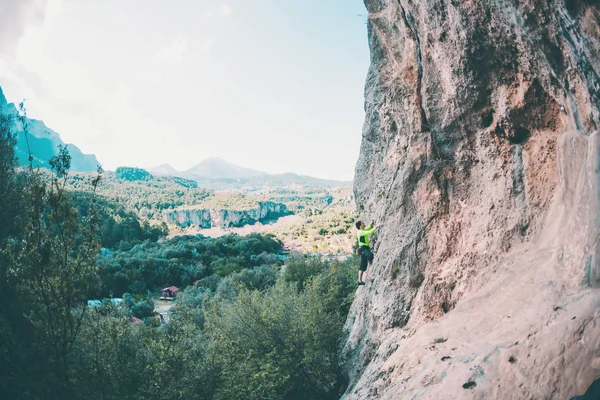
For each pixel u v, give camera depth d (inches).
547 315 155.6
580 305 143.3
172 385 421.4
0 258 347.6
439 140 322.3
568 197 189.6
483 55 250.8
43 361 346.0
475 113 278.5
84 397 365.1
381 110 493.7
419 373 194.7
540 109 236.1
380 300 357.1
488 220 265.3
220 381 470.0
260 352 516.1
